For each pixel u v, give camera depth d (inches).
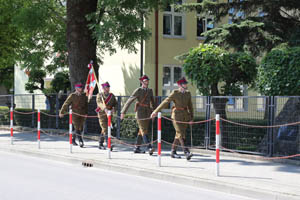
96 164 446.6
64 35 842.2
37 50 898.1
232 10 703.7
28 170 417.4
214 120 521.7
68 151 526.9
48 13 761.0
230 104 510.3
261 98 477.1
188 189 337.7
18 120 876.6
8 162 471.5
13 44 916.6
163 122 591.5
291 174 374.9
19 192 314.3
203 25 923.4
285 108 459.5
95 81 590.6
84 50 723.4
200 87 553.9
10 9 828.0
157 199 299.9
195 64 530.6
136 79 879.1
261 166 421.1
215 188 335.3
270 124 466.6
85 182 358.9
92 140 673.0
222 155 500.7
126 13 697.0
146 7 684.1
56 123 783.7
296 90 486.3
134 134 646.5
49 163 469.4
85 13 719.1
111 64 949.2
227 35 654.5
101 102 541.6
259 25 639.1
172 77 885.2
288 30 670.5
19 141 646.5
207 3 685.9
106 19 676.7
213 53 526.0
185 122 458.6
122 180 372.2
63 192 316.8
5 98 917.2
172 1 674.8
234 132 504.1
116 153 512.7
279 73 490.6
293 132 452.4
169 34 886.4
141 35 696.4
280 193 297.6
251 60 542.0
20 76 1346.0
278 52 497.0
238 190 319.3
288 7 677.3
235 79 563.8
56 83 1005.2
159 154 413.4
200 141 540.4
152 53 858.8
